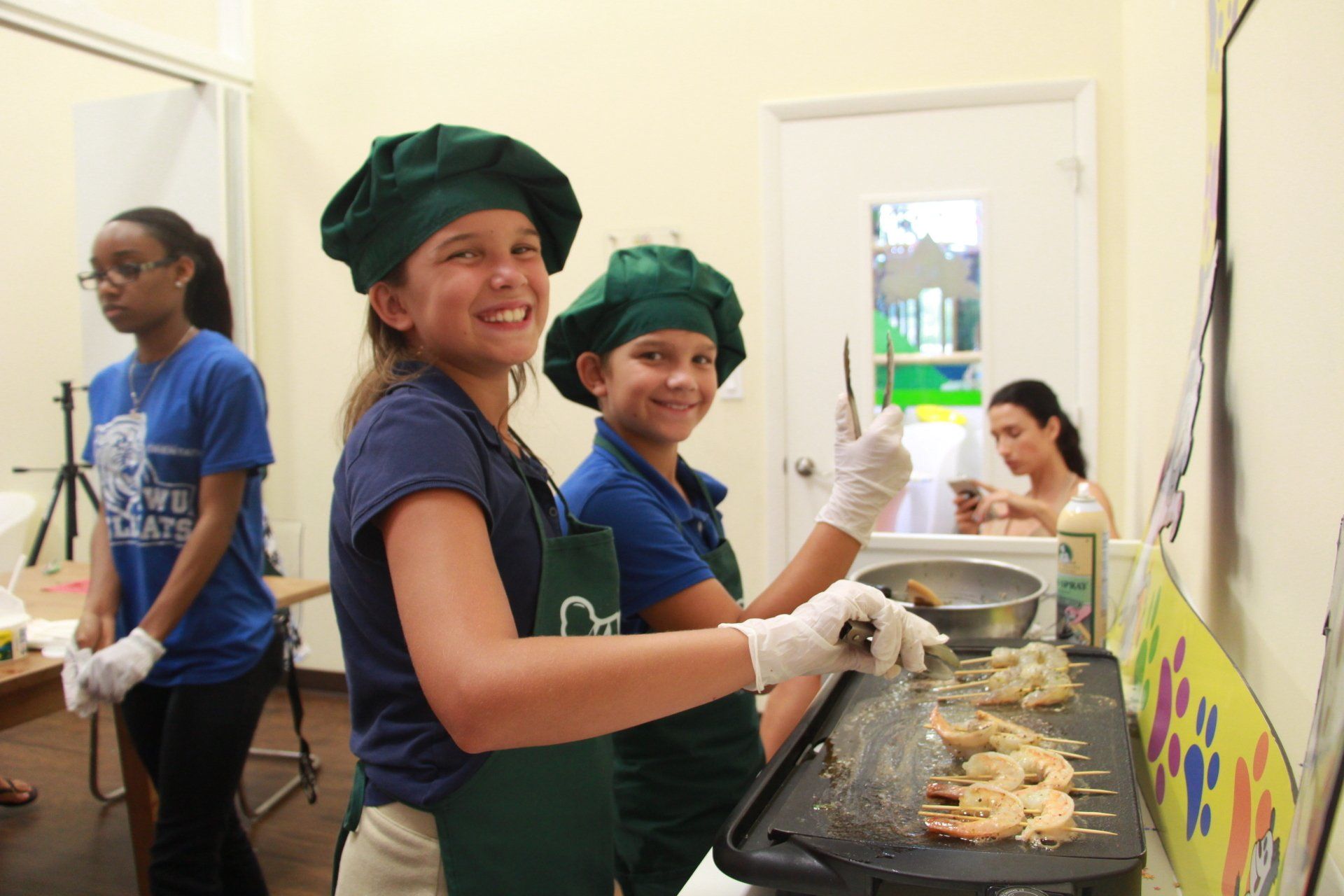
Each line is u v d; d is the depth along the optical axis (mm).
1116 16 2939
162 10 3422
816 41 3199
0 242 3805
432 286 895
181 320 1949
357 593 887
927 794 872
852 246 3205
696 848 1324
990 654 1272
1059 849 755
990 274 3092
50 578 2629
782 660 813
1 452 3865
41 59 3771
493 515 866
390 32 3588
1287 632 869
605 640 741
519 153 901
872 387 3221
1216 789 791
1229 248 1097
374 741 906
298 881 2410
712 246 3334
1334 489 747
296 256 3715
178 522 1874
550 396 3506
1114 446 3004
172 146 3576
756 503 3350
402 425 809
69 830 2707
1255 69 971
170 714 1811
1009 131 3049
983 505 2994
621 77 3383
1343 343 727
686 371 1297
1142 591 1316
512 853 905
